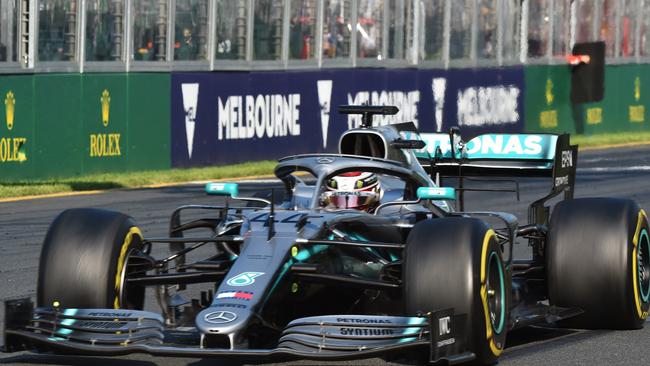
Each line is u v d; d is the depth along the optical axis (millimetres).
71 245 25406
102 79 67188
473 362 24312
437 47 89812
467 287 23594
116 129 68188
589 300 28578
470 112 93000
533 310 28094
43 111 63969
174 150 71562
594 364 25734
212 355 22094
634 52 112000
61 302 25094
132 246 26219
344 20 81875
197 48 72625
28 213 52656
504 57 96438
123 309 25172
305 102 79500
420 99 88312
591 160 83688
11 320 23969
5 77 61562
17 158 62625
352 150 29578
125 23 68312
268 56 76938
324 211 27266
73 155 65812
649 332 29219
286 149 78562
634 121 112688
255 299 23297
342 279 24812
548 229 29281
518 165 34094
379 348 22266
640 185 67438
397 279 26109
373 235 28078
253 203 32031
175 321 27844
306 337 22797
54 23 64375
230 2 74250
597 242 28469
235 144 75000
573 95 104312
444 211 28906
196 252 43438
